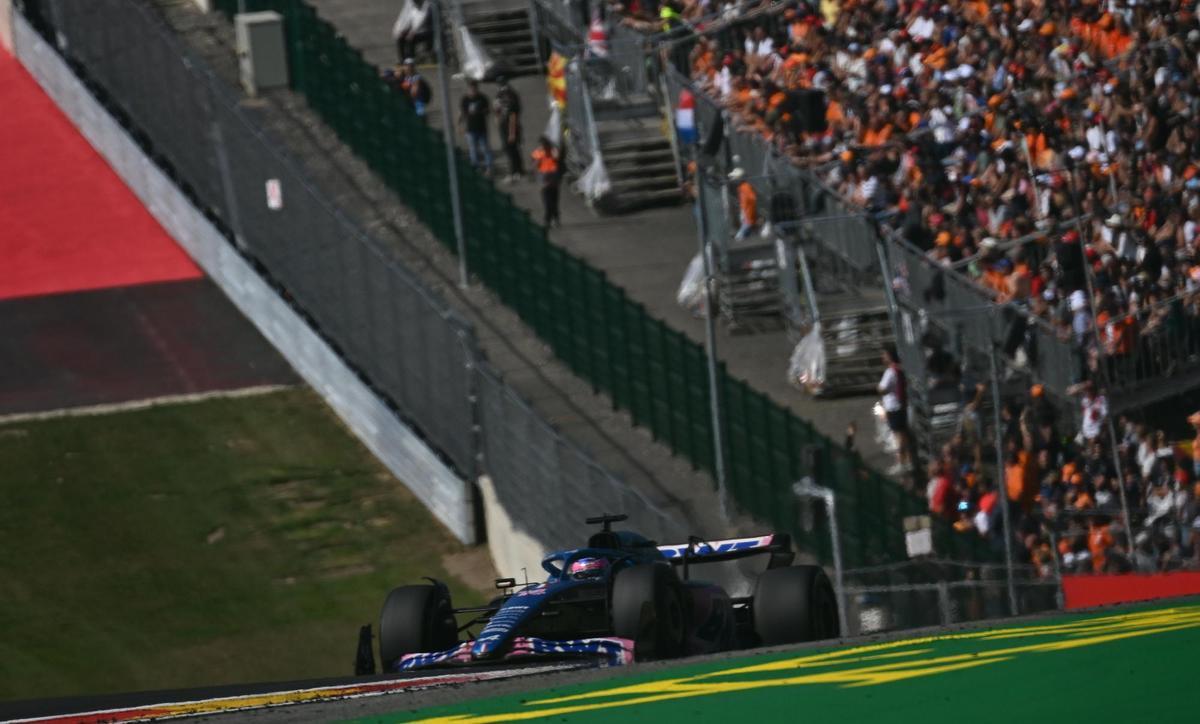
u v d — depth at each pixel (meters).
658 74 152.00
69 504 120.00
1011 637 30.30
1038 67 120.62
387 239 139.62
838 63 134.00
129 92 164.88
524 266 123.44
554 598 37.16
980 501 92.88
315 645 103.56
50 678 99.62
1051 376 102.00
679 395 104.50
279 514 118.81
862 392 112.56
